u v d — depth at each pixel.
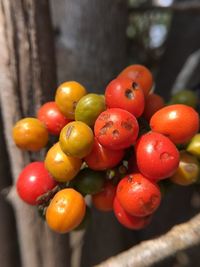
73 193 0.08
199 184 0.09
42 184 0.08
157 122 0.08
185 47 0.19
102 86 0.14
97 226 0.15
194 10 0.16
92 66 0.14
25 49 0.10
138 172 0.08
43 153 0.11
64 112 0.09
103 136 0.08
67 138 0.08
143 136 0.08
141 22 0.22
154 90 0.19
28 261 0.12
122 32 0.14
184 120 0.08
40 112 0.09
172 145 0.08
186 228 0.08
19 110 0.11
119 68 0.14
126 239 0.17
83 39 0.14
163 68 0.19
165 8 0.16
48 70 0.11
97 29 0.14
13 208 0.13
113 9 0.14
